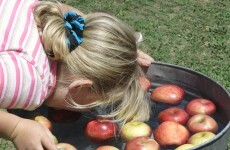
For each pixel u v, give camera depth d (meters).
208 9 4.95
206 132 2.13
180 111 2.26
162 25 4.57
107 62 2.04
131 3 5.07
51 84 2.09
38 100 2.04
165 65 2.44
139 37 2.34
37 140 1.83
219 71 3.72
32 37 2.07
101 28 2.07
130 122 2.19
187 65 3.82
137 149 2.02
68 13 2.09
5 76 1.91
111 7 4.96
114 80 2.07
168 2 5.10
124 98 2.14
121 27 2.10
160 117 2.26
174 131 2.12
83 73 2.04
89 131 2.15
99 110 2.20
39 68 2.02
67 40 2.03
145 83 2.38
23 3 2.20
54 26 2.04
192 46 4.14
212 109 2.26
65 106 2.16
